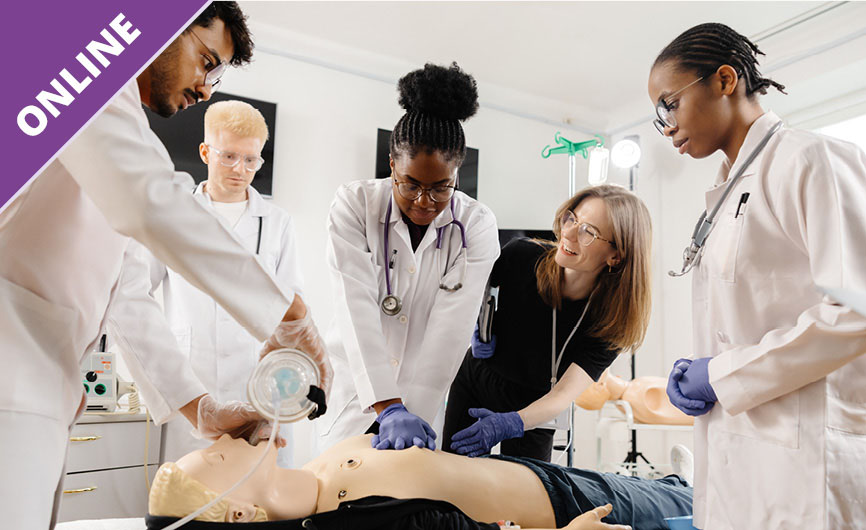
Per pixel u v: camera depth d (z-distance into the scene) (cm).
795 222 112
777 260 117
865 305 92
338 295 171
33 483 78
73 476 243
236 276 87
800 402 110
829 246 104
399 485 128
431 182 158
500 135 443
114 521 161
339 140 384
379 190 186
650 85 133
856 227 104
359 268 173
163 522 113
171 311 242
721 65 123
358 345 161
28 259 85
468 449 158
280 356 94
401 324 183
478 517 133
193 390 133
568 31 365
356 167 387
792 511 108
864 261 103
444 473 134
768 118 124
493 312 199
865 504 107
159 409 132
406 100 159
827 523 104
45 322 85
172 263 84
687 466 215
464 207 192
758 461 114
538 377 200
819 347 103
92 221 90
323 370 103
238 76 361
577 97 452
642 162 451
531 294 198
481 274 180
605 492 154
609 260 186
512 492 141
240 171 247
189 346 234
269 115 361
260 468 124
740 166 124
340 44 385
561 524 142
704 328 131
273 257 254
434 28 367
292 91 375
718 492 121
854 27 326
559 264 186
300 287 263
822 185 107
